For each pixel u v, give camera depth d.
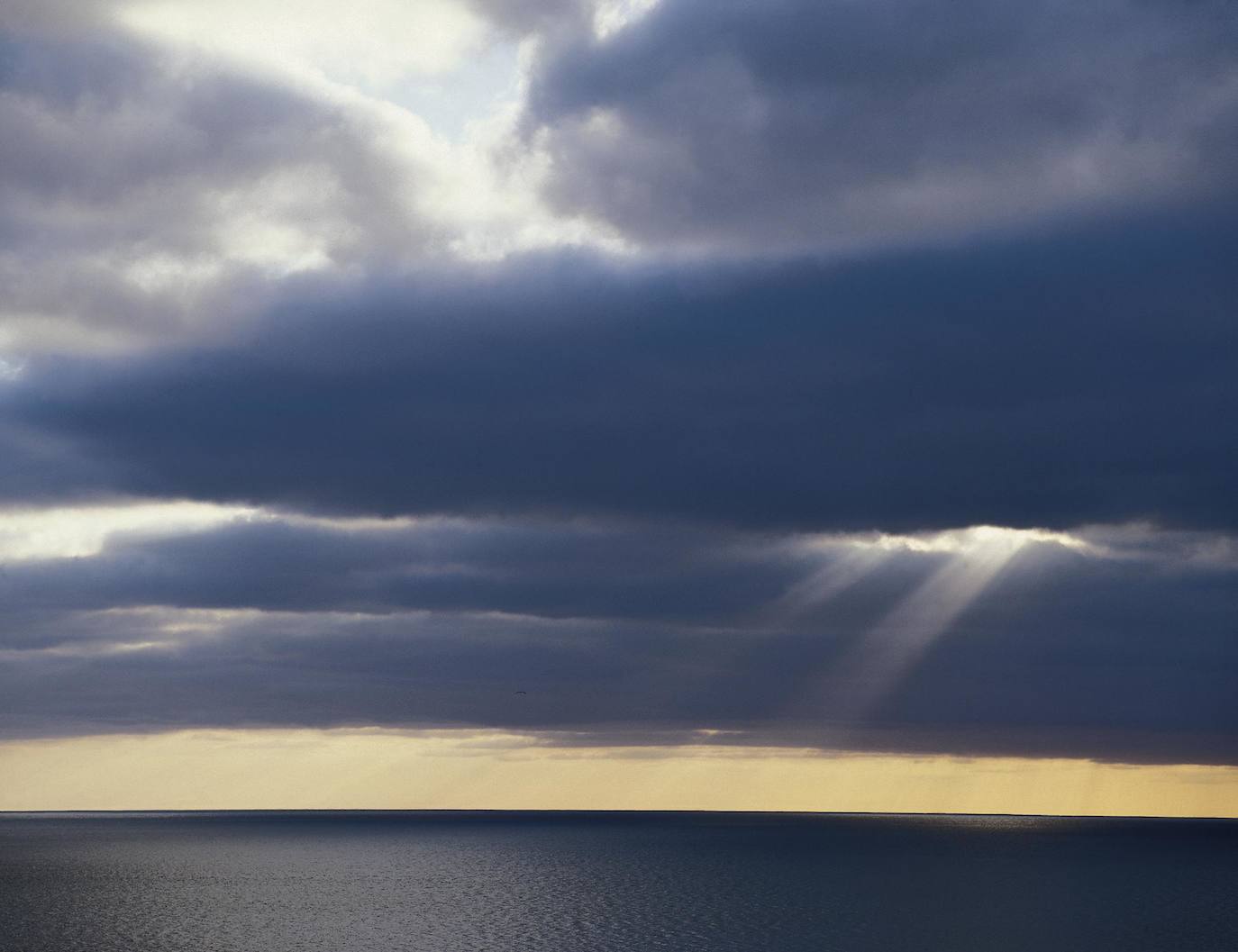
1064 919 147.62
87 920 146.50
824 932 133.88
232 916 150.12
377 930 135.50
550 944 124.25
